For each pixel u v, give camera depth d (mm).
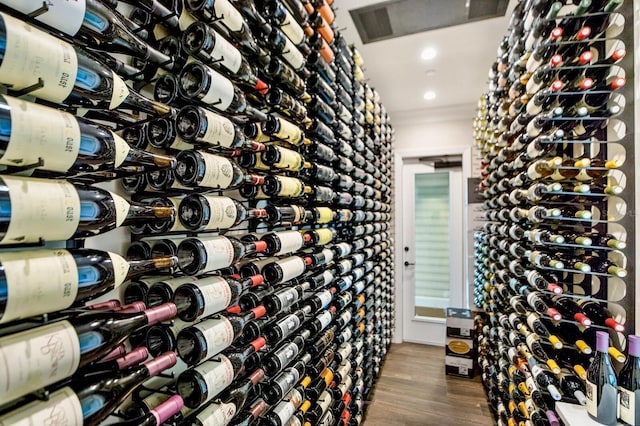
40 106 459
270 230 1256
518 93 1631
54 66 461
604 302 1264
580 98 1307
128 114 719
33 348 433
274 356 1147
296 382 1266
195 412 782
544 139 1304
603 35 1253
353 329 2080
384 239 3105
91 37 562
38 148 443
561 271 1293
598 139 1314
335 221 1741
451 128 3680
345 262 1858
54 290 458
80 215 498
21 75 433
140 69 768
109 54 680
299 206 1355
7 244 456
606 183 1273
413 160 3891
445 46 2297
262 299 1112
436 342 3732
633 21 1178
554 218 1274
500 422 2021
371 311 2607
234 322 874
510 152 1802
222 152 902
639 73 1157
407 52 2375
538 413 1351
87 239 678
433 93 3133
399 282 3822
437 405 2480
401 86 2975
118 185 763
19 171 456
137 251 774
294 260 1239
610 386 1031
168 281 762
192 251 755
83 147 501
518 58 1600
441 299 3787
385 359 3283
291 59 1170
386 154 3230
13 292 411
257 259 1114
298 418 1265
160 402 732
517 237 1645
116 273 567
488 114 2377
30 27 444
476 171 3594
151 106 666
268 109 1213
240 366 883
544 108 1367
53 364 451
